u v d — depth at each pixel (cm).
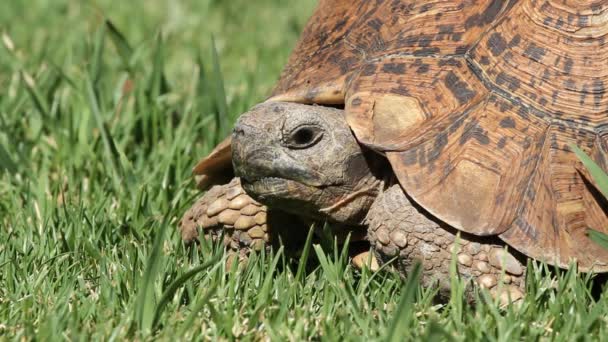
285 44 1820
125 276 886
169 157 1189
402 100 890
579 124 883
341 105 955
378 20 967
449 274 863
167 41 1730
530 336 772
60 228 1001
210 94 1341
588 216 863
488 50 908
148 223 1048
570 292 831
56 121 1318
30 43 1709
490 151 862
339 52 966
